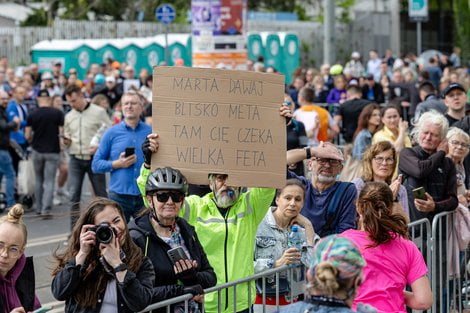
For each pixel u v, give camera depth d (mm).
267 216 15047
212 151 13891
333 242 9453
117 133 23047
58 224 30312
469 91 32406
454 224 18516
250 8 92750
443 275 18188
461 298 18969
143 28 81312
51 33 79062
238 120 13906
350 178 24031
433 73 57094
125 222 11836
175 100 13891
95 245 11367
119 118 35281
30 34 78750
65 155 34312
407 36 94000
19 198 33875
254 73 13906
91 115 28594
